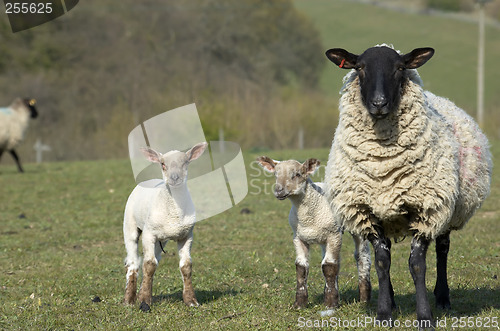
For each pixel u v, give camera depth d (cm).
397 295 1045
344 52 916
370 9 7675
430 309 866
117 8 6222
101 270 1342
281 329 869
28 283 1241
